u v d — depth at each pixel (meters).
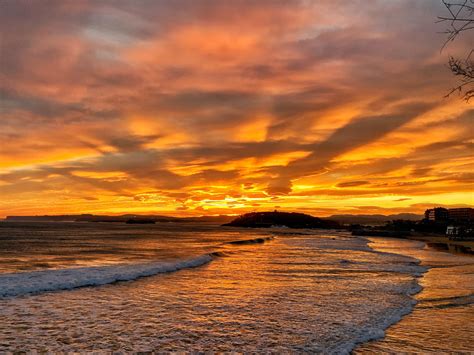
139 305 13.14
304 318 11.47
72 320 11.02
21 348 8.55
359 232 120.69
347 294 15.35
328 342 9.19
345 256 34.47
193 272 22.23
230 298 14.46
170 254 34.84
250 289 16.45
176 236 81.00
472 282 18.70
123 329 10.17
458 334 9.87
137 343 9.04
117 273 20.14
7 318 11.11
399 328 10.41
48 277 18.42
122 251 38.22
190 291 15.91
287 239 78.00
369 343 9.12
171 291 15.89
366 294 15.37
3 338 9.22
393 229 146.00
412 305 13.30
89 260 28.62
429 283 18.36
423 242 69.44
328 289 16.52
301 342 9.20
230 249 43.41
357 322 11.00
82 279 17.97
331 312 12.24
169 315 11.76
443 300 14.22
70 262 27.19
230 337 9.58
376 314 11.98
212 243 55.44
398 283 18.25
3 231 91.69
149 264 25.06
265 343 9.12
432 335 9.78
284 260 30.09
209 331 10.09
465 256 36.44
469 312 12.34
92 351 8.45
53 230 104.06
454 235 88.00
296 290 16.25
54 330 9.99
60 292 15.41
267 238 76.44
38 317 11.30
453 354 8.36
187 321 11.06
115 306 12.95
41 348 8.58
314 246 51.47
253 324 10.78
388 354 8.36
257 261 29.25
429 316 11.77
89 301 13.70
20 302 13.34
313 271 22.95
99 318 11.30
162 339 9.38
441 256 36.03
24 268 23.41
